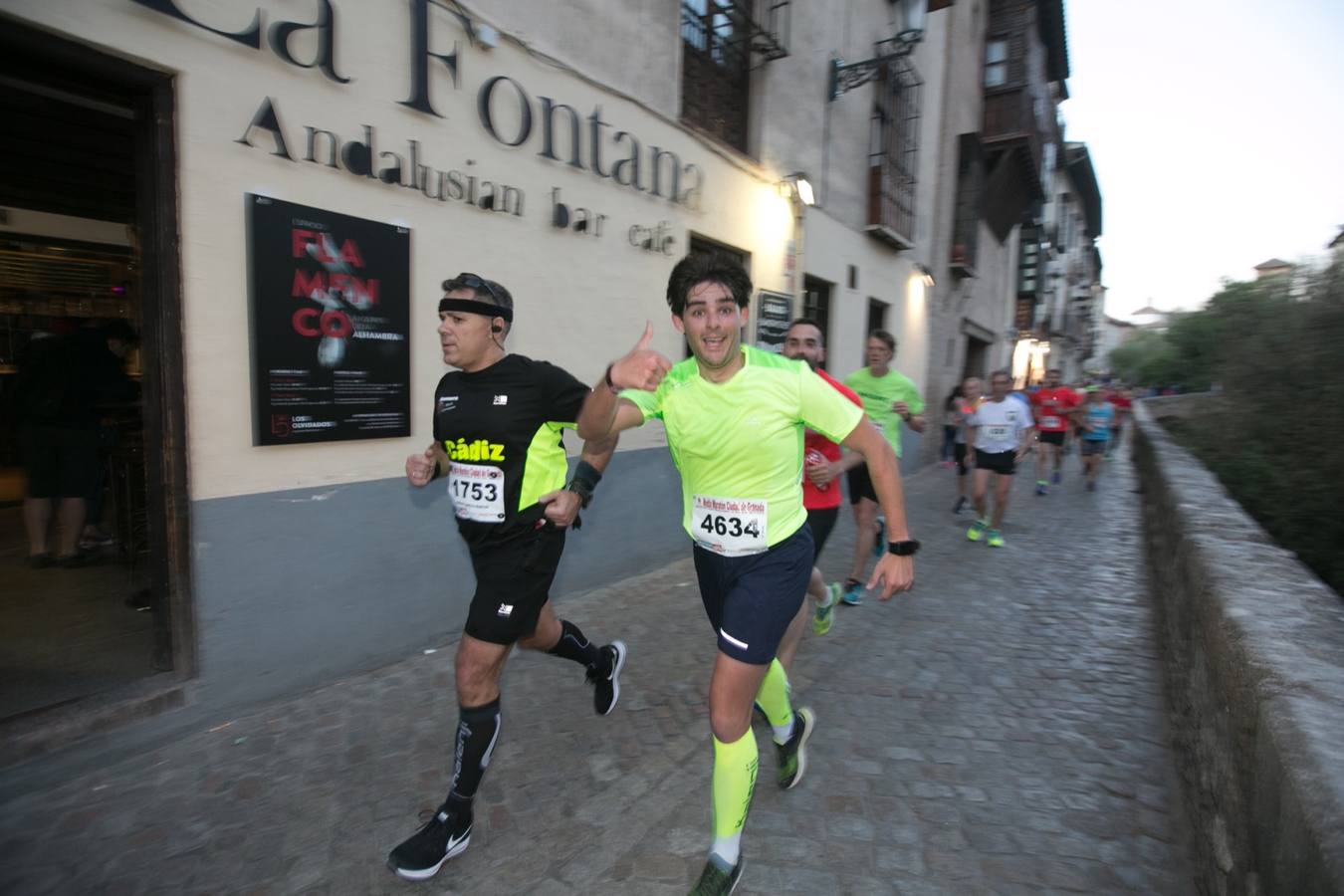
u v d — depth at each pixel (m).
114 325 5.01
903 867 2.37
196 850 2.41
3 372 7.14
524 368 2.44
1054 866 2.37
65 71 2.75
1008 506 9.66
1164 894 2.24
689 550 6.25
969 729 3.31
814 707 3.51
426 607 4.06
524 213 4.50
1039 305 25.39
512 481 2.37
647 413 2.29
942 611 4.99
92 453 4.96
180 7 2.89
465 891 2.26
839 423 2.15
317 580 3.54
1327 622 2.07
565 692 3.63
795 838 2.51
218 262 3.09
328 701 3.47
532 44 4.44
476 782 2.37
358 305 3.60
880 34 9.38
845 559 6.42
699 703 3.56
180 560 3.09
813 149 7.98
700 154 6.12
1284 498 5.62
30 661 3.42
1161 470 5.93
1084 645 4.39
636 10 5.28
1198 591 2.75
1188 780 2.65
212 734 3.14
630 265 5.40
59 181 4.89
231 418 3.18
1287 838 1.35
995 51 15.09
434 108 3.90
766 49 6.89
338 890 2.25
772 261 7.27
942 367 13.28
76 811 2.59
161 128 2.92
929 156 11.69
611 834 2.55
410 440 3.91
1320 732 1.45
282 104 3.25
